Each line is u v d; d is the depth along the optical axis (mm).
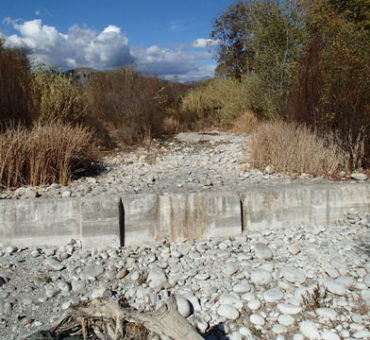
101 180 6043
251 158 6773
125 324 2738
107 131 9719
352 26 7512
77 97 8984
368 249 4086
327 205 4805
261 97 10508
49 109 8352
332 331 2979
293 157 6238
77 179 6027
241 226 4590
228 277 3729
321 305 3283
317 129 6727
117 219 4324
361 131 6047
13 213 4309
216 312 3281
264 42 10406
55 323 2957
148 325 2668
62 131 6469
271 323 3137
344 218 4848
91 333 2885
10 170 5312
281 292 3445
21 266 3941
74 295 3531
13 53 8219
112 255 4133
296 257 4016
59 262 3990
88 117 9406
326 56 6688
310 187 4820
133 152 8695
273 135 6727
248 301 3387
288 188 4762
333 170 6094
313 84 6812
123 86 10828
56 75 9273
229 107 12211
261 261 3967
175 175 6320
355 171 6062
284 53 9969
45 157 5672
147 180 5957
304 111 7059
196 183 5695
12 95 7613
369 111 5895
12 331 3086
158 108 11781
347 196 4855
